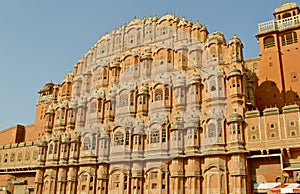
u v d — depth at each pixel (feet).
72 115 201.87
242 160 143.23
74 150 189.78
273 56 184.24
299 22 179.93
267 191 138.31
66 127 204.44
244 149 145.28
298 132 137.08
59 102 214.28
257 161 146.30
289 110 141.90
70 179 185.06
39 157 203.92
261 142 143.13
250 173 145.69
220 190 142.92
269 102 178.29
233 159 144.77
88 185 177.06
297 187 118.83
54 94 223.92
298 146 134.72
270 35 188.14
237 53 163.94
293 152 139.23
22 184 219.00
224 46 169.58
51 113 215.10
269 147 140.46
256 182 143.33
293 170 132.57
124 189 163.63
